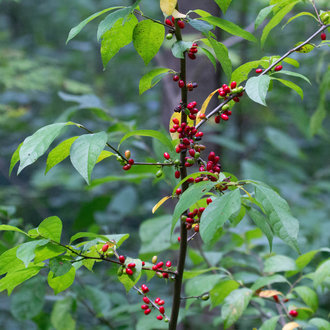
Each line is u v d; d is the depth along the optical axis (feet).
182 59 5.01
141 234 8.20
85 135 4.52
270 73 5.51
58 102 22.08
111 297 9.21
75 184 19.63
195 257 8.35
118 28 5.13
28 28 28.53
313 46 5.51
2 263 4.71
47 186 20.07
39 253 4.70
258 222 4.77
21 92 20.88
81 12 25.17
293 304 7.55
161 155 7.59
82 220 12.05
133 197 14.12
